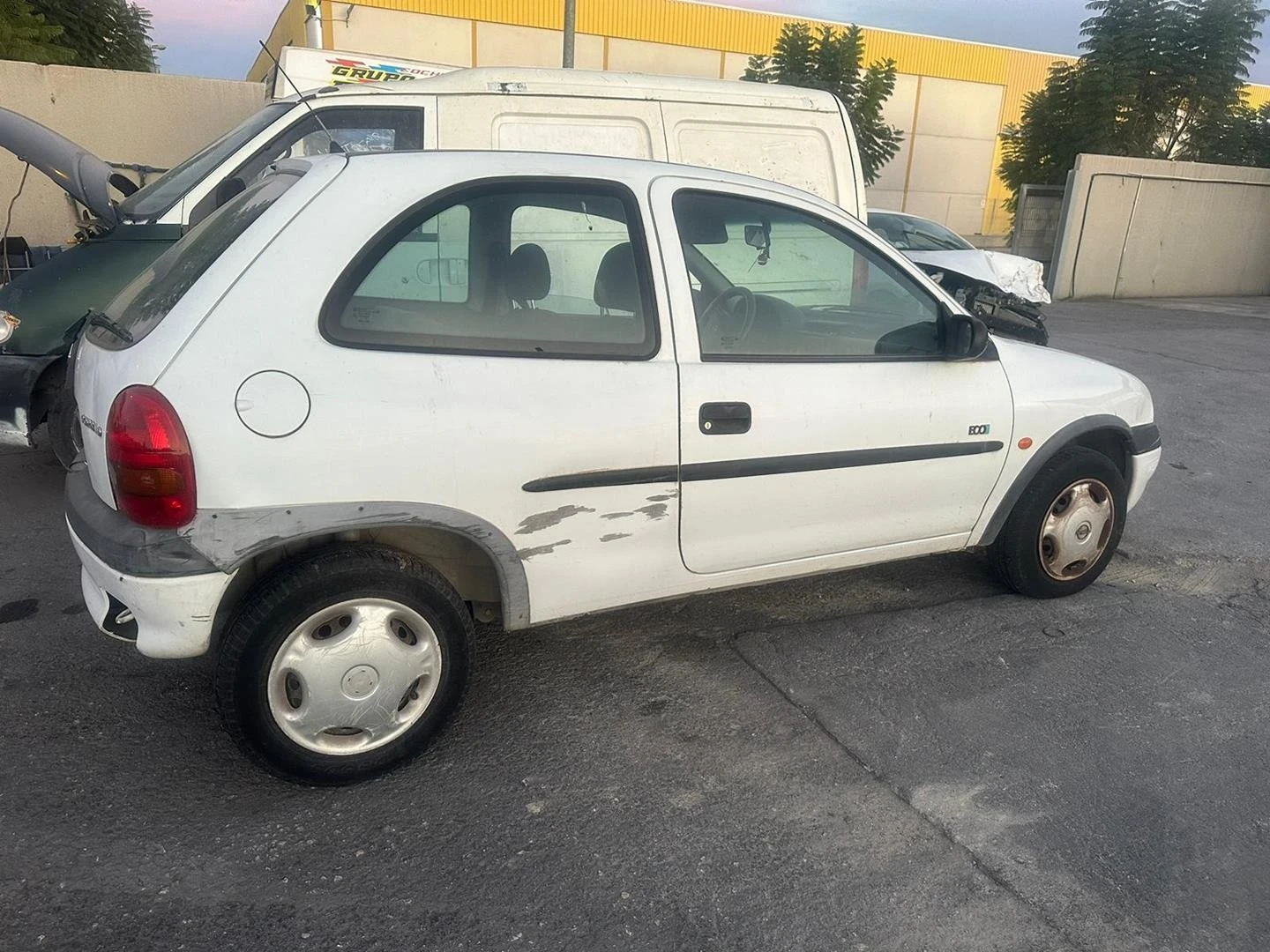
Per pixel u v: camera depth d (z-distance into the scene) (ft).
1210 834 8.87
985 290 24.26
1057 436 12.48
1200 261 63.00
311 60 26.91
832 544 11.24
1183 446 23.04
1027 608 13.44
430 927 7.54
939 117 97.40
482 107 17.98
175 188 17.15
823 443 10.57
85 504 8.78
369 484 8.44
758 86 19.66
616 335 9.57
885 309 11.26
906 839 8.71
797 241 10.84
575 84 18.35
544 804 9.09
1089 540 13.38
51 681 10.89
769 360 10.35
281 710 8.70
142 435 7.81
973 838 8.74
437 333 8.84
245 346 8.06
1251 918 7.87
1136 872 8.36
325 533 8.42
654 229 9.82
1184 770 9.84
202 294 8.17
